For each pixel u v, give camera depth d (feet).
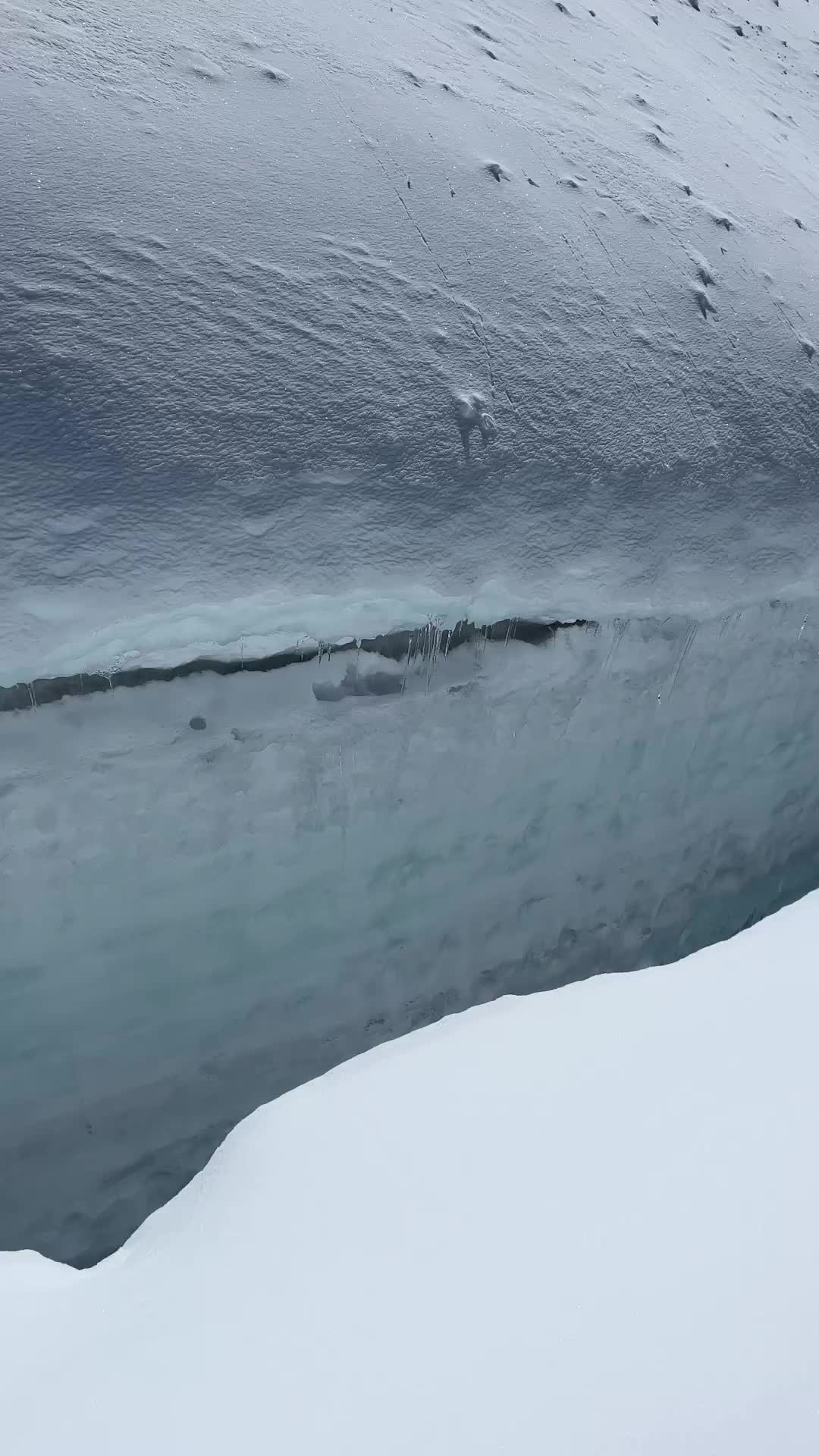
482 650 12.38
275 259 12.64
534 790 13.00
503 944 13.14
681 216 17.46
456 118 16.34
